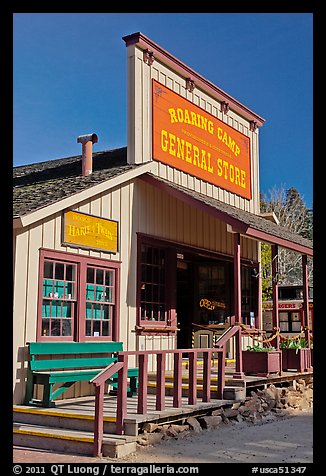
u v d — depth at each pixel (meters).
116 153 13.89
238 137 16.55
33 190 11.07
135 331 11.55
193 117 14.23
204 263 15.09
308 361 13.18
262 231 11.57
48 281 9.58
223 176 15.48
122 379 7.60
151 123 12.69
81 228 10.30
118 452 7.05
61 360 9.33
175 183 13.20
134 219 11.76
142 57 12.59
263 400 10.52
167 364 12.54
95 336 10.48
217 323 14.73
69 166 13.95
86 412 8.22
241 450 7.45
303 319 14.48
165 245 12.70
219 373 10.04
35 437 7.66
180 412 8.43
